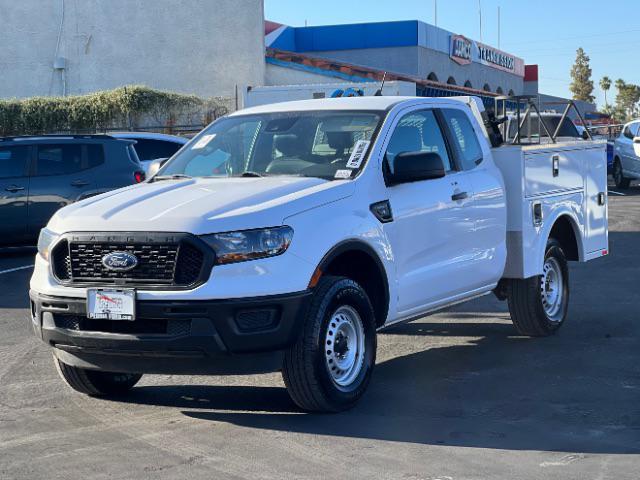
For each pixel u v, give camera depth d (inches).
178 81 1422.2
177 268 225.1
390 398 263.1
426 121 296.2
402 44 1766.7
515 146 327.9
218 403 261.1
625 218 781.3
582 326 367.2
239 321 225.8
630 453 212.4
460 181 299.1
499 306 416.5
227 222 227.6
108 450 218.2
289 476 198.5
